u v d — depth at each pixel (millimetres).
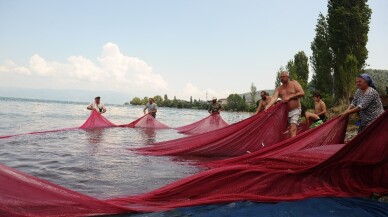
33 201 4152
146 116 21297
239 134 9789
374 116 7039
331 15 47250
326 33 50281
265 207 4711
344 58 45500
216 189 5270
